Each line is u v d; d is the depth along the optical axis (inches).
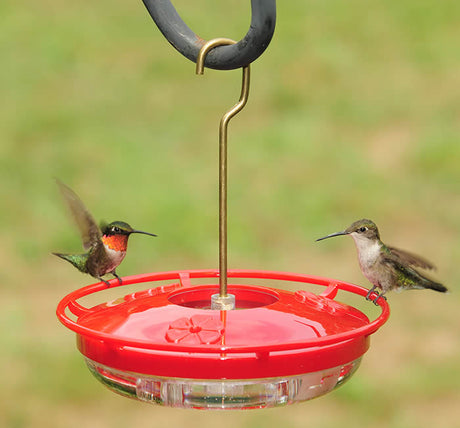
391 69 895.1
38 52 925.2
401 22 1031.0
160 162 674.8
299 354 116.2
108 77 879.1
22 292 458.3
